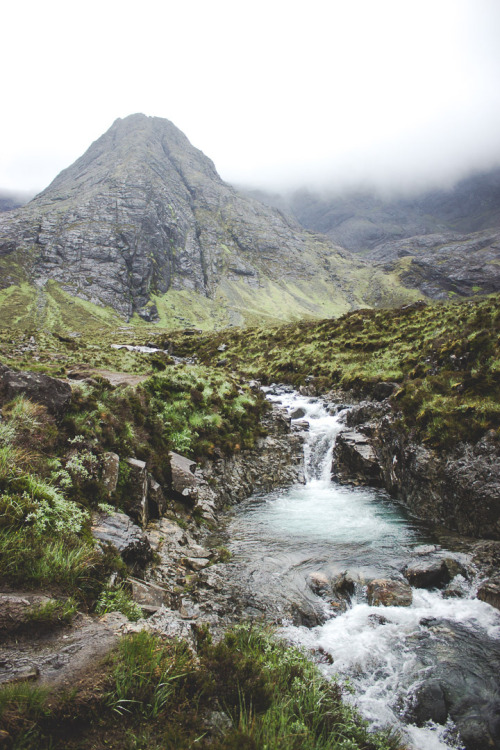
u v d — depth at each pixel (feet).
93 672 13.26
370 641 23.63
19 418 29.37
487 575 30.50
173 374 74.79
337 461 63.98
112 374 103.86
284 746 12.18
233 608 26.73
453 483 42.14
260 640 21.83
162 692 13.05
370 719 17.33
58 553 18.99
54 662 13.52
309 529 42.50
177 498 43.19
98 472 32.19
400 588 29.01
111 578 20.86
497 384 50.44
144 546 28.48
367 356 123.24
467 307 135.44
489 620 25.58
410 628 24.97
